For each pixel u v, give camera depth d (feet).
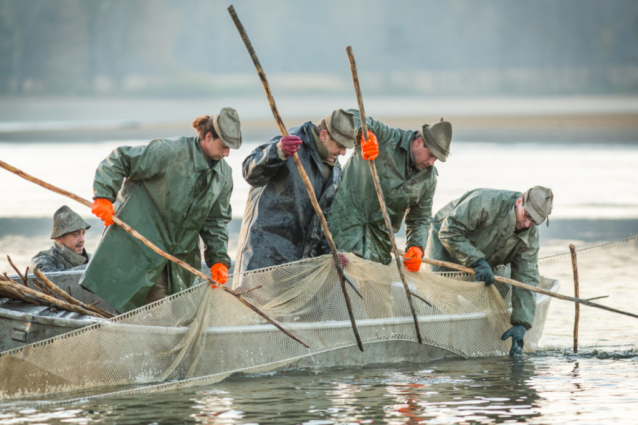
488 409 66.59
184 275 81.25
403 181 86.84
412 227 90.68
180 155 76.54
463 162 334.65
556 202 221.05
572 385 74.79
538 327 94.17
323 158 80.43
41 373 70.33
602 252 137.80
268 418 63.62
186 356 75.05
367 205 87.97
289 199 79.97
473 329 88.74
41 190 249.55
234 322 77.56
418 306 86.69
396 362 85.30
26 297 76.38
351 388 73.15
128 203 77.77
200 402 68.18
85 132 548.31
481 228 89.71
